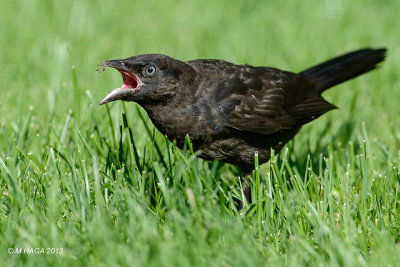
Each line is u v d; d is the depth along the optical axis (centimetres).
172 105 862
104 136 996
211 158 916
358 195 847
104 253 665
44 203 795
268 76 976
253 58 1470
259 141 924
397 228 783
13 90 1237
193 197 744
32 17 1734
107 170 887
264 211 795
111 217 763
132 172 865
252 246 714
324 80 1055
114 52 1502
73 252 689
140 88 845
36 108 1133
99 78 1291
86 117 1064
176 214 720
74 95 987
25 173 870
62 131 975
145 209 791
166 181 850
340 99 1260
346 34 1614
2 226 732
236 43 1556
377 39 1588
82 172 846
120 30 1658
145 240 688
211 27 1698
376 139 1036
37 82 1309
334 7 1783
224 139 895
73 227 740
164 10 1812
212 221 741
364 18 1741
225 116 884
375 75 1326
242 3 1892
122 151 909
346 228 744
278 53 1518
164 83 847
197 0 1883
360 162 907
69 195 829
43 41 1541
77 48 1502
